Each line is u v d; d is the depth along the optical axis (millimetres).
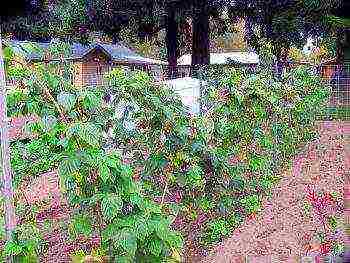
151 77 5891
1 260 3645
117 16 24672
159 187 5574
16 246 3557
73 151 3525
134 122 5551
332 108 14312
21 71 3875
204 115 6891
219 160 6066
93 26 25297
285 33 24828
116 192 3555
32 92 3881
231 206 6512
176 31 27609
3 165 3611
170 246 3459
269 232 6113
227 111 7246
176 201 5895
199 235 5879
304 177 8742
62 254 4746
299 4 23281
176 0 23672
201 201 6012
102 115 4875
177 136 5473
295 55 33844
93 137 3475
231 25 28250
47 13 26516
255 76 8383
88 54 33281
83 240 4848
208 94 7816
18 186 5617
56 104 3822
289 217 6531
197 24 26734
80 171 3523
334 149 11070
